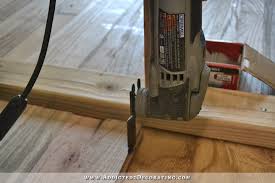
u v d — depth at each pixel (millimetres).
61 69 958
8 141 788
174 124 816
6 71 953
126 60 1061
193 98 659
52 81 907
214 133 803
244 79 982
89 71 951
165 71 634
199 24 603
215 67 894
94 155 755
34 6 1384
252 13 1349
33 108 887
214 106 818
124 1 1425
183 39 598
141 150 781
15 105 667
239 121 772
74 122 849
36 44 1139
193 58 621
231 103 826
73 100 864
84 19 1296
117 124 842
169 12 578
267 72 890
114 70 1012
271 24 1277
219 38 1188
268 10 1369
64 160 742
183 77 632
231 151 778
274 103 824
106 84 895
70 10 1355
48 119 854
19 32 1212
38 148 772
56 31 1215
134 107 706
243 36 1205
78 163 735
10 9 1360
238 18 1313
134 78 917
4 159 743
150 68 648
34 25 1255
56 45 1133
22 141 790
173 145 796
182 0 568
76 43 1149
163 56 622
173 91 649
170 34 597
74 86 889
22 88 887
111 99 840
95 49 1119
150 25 614
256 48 1138
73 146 778
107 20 1291
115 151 767
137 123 840
